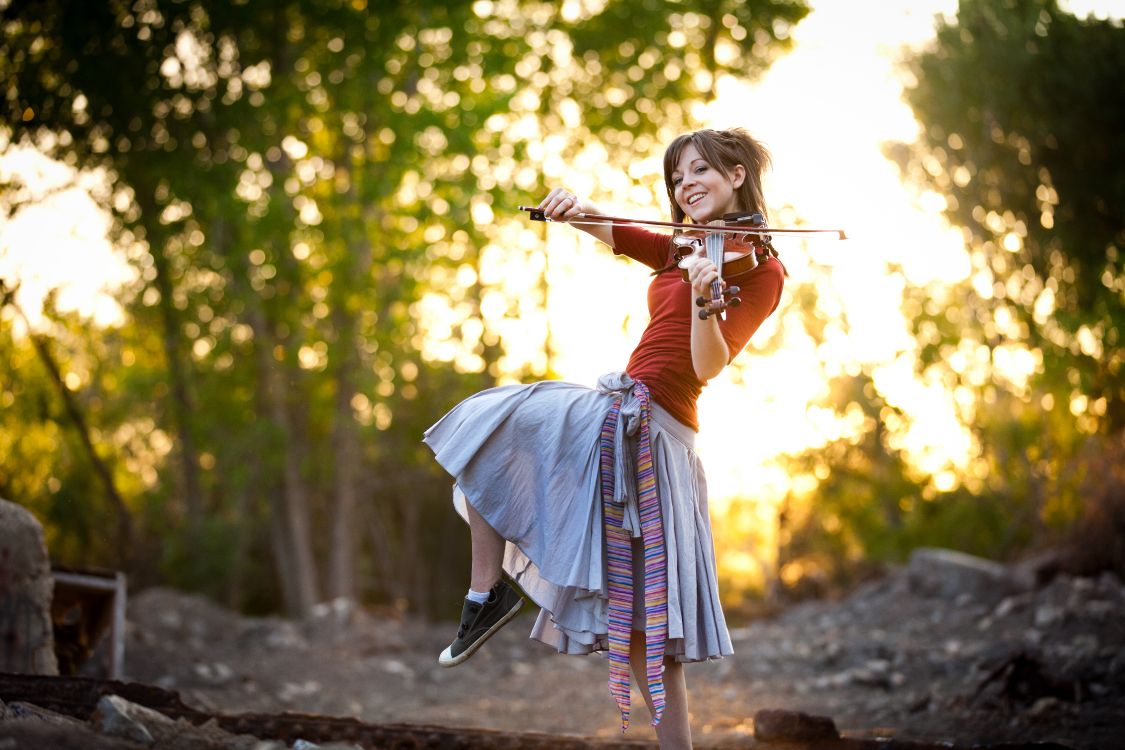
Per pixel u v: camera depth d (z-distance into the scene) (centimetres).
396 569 2127
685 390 343
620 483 327
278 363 1631
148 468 1944
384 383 1792
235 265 1541
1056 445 1727
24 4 1452
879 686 856
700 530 344
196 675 946
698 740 570
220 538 1736
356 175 1645
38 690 424
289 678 988
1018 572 1262
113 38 1463
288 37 1619
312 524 1912
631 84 1716
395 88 1631
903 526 1950
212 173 1505
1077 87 1611
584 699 864
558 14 1716
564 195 341
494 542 338
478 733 454
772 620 1386
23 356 1806
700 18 1784
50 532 1856
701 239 337
